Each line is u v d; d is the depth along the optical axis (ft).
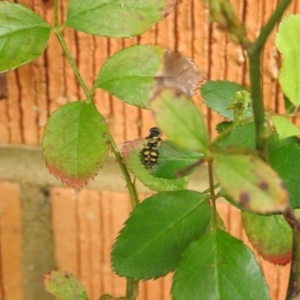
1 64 0.54
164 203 0.48
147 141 0.50
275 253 0.54
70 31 0.78
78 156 0.54
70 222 0.91
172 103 0.35
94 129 0.55
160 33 0.77
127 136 0.84
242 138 0.47
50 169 0.54
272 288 0.91
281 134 0.49
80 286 0.57
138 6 0.54
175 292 0.43
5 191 0.89
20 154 0.87
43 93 0.82
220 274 0.44
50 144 0.54
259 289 0.43
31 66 0.81
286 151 0.45
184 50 0.78
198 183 0.83
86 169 0.54
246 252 0.44
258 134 0.36
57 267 0.93
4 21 0.55
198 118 0.35
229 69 0.78
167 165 0.49
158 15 0.54
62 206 0.90
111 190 0.89
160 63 0.54
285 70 0.52
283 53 0.52
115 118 0.83
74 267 0.94
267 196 0.33
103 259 0.93
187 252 0.45
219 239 0.45
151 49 0.54
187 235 0.48
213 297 0.43
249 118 0.50
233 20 0.34
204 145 0.36
